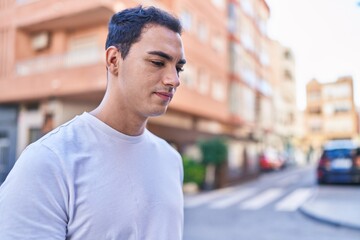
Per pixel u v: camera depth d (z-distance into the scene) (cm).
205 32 2003
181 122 1894
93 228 101
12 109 1555
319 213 831
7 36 1518
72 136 110
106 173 109
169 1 1583
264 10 3422
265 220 800
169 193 125
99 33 1398
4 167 1558
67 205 100
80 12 1283
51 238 94
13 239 89
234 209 955
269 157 2611
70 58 1383
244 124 2703
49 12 1370
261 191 1366
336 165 1412
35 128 1482
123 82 114
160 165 129
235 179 1647
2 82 1470
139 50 111
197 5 1881
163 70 113
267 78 3709
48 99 1406
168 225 121
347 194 1180
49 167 99
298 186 1508
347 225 710
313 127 6625
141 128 122
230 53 2442
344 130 6366
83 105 1467
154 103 112
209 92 2036
